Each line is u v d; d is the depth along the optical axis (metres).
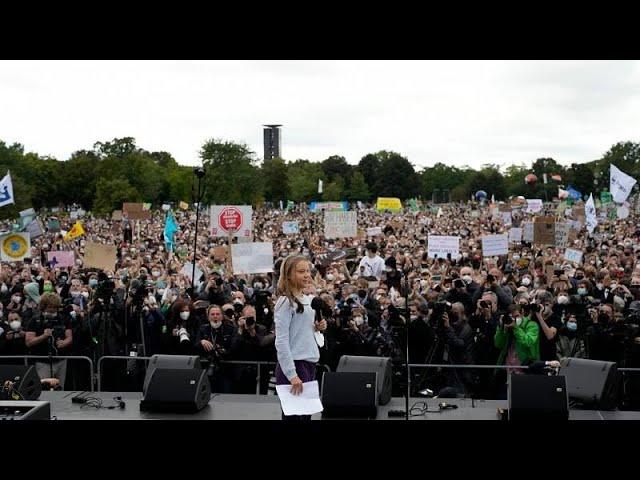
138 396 10.43
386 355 11.73
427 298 14.38
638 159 90.38
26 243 20.61
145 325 12.60
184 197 99.88
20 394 9.32
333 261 23.14
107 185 85.62
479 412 9.48
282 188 106.25
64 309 12.44
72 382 12.25
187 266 19.22
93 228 59.88
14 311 13.64
